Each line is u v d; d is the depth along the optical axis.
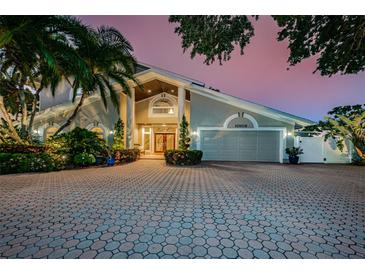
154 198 4.37
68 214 3.37
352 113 11.72
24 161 7.55
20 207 3.69
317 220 3.22
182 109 13.04
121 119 13.84
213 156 13.12
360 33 5.20
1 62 8.59
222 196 4.57
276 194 4.79
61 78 9.50
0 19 6.07
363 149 11.38
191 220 3.17
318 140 12.41
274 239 2.60
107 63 9.63
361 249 2.41
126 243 2.46
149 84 14.80
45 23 6.89
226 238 2.61
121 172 8.09
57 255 2.22
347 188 5.49
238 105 12.82
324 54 6.36
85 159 9.53
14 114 12.77
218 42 5.66
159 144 19.03
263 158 12.63
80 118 14.10
